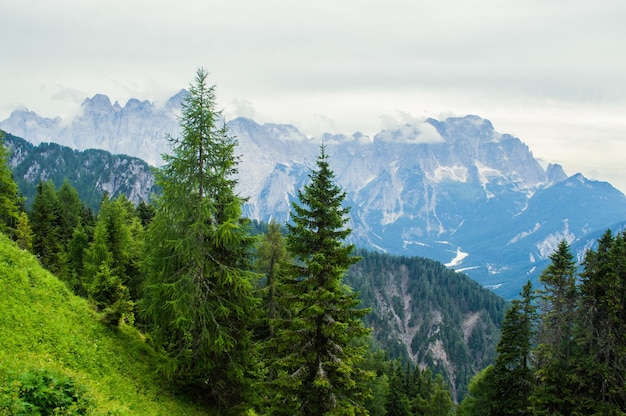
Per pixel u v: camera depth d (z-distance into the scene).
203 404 22.66
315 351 17.98
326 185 18.45
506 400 34.28
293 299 18.23
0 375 12.15
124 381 19.75
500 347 34.91
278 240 30.52
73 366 17.89
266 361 19.70
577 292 30.25
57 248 53.41
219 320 22.00
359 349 19.06
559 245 31.75
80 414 11.98
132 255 41.28
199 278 20.86
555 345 31.14
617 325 27.61
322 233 18.09
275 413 18.53
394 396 53.38
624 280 27.00
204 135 20.53
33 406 10.84
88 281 39.78
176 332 22.98
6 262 21.28
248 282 21.44
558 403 28.83
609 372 27.11
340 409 16.67
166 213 20.89
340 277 18.36
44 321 19.09
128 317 26.53
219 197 21.20
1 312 17.45
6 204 43.38
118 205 42.62
